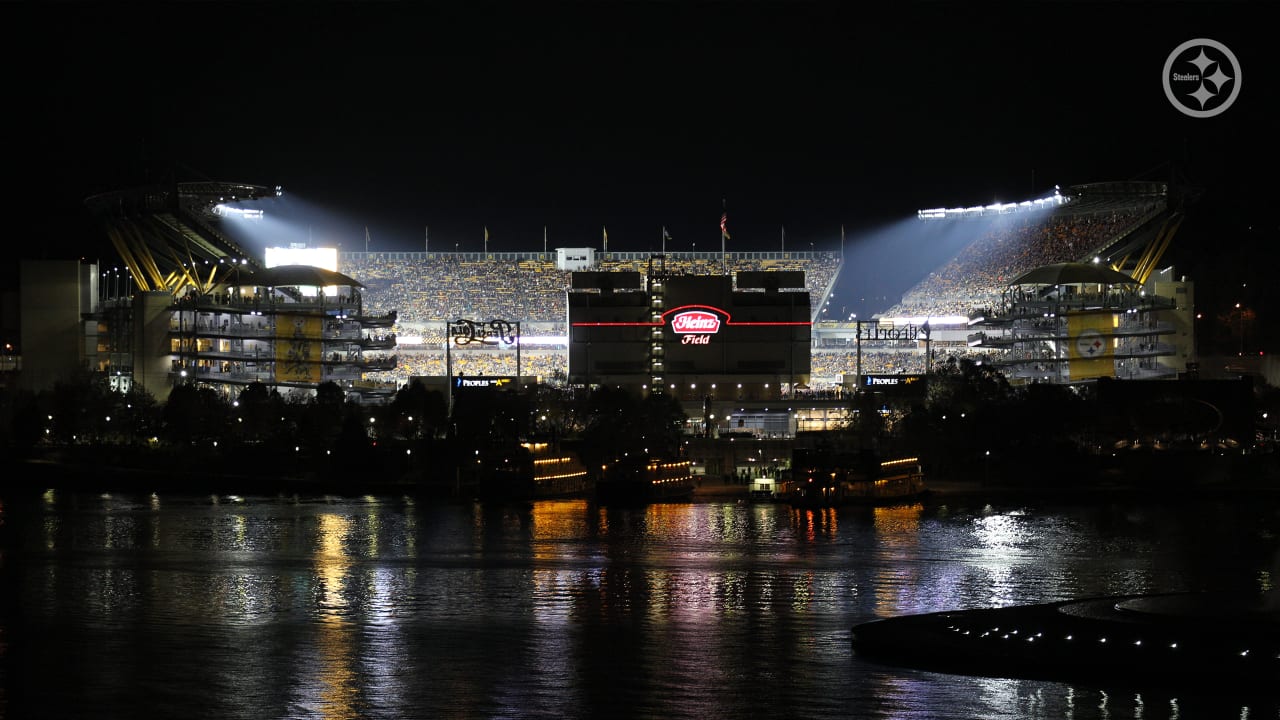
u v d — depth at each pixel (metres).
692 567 199.88
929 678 128.38
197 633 153.50
